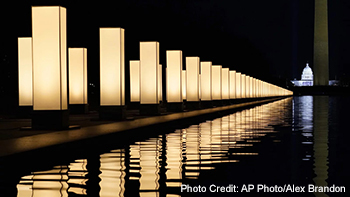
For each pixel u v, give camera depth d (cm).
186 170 801
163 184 685
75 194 628
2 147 980
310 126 1817
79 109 2286
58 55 1338
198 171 791
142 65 2081
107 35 1736
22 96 1962
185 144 1207
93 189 657
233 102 4484
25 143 1041
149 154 1016
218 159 929
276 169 806
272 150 1069
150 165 860
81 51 2275
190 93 2786
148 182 699
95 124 1544
